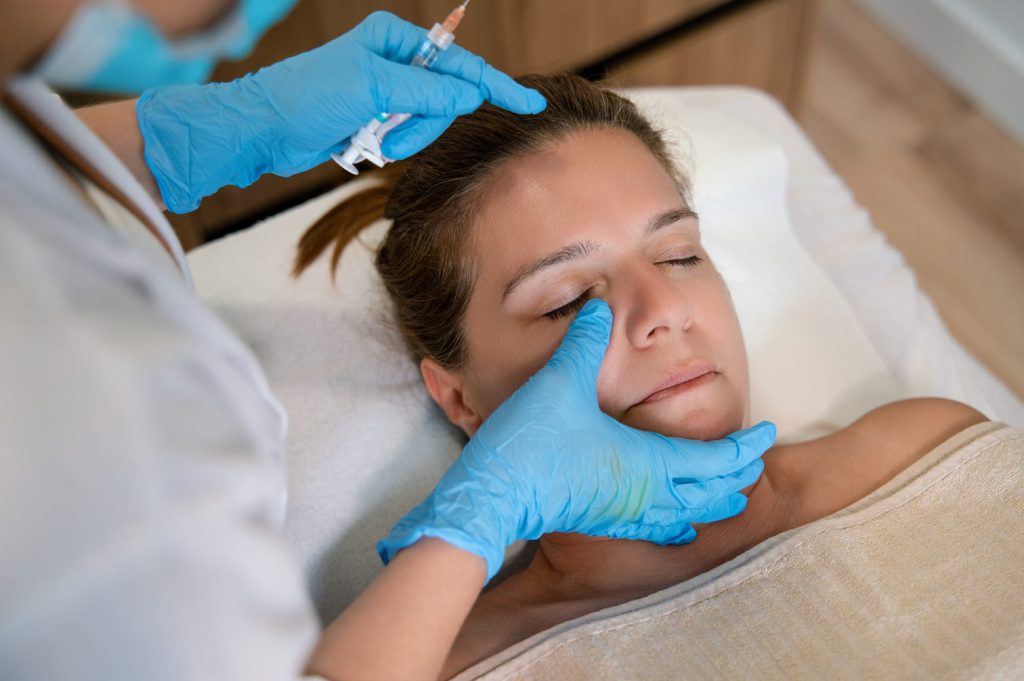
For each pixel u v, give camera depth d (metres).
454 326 1.17
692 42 2.23
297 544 1.19
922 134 2.69
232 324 1.37
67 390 0.44
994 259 2.42
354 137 1.02
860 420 1.26
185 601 0.48
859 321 1.64
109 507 0.45
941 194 2.55
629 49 2.18
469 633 1.04
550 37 2.00
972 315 2.32
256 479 0.51
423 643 0.79
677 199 1.17
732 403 1.11
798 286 1.54
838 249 1.73
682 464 1.00
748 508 1.15
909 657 0.91
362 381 1.32
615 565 1.10
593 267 1.09
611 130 1.16
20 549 0.45
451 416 1.27
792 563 1.00
